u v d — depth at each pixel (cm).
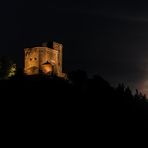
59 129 10719
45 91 13275
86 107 13000
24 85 13725
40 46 16150
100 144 10706
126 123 13050
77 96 13712
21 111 11344
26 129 10281
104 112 13200
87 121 11875
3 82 14062
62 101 12769
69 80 16050
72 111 12181
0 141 9444
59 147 9750
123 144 11288
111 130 11912
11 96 12462
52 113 11594
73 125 11231
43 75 14900
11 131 10044
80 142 10388
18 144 9431
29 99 12338
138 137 12194
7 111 11231
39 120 10962
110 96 15450
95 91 15212
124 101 15700
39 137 9994
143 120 14075
